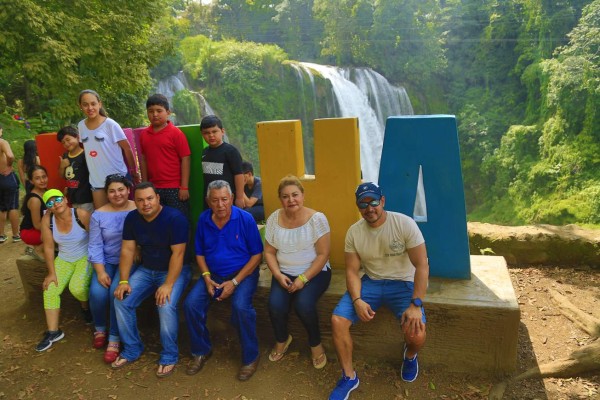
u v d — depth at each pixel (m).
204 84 26.09
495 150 25.92
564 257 4.28
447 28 29.28
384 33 29.09
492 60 28.38
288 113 26.53
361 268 3.31
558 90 22.17
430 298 2.79
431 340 2.83
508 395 2.61
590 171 21.73
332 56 34.28
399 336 2.88
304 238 2.80
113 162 3.45
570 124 22.30
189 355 3.11
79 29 9.84
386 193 3.08
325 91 25.50
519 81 27.84
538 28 25.97
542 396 2.59
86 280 3.33
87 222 3.35
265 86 26.27
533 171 23.34
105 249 3.22
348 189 3.15
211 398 2.67
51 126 11.34
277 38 38.66
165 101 3.26
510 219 24.03
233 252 2.92
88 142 3.43
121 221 3.18
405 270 2.68
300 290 2.79
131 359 3.04
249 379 2.81
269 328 3.20
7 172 5.54
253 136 26.36
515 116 27.75
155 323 3.54
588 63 21.14
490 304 2.67
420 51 28.89
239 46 26.77
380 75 28.55
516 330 2.65
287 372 2.87
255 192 4.55
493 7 28.23
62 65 9.38
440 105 29.94
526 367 2.84
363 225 2.66
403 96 29.08
